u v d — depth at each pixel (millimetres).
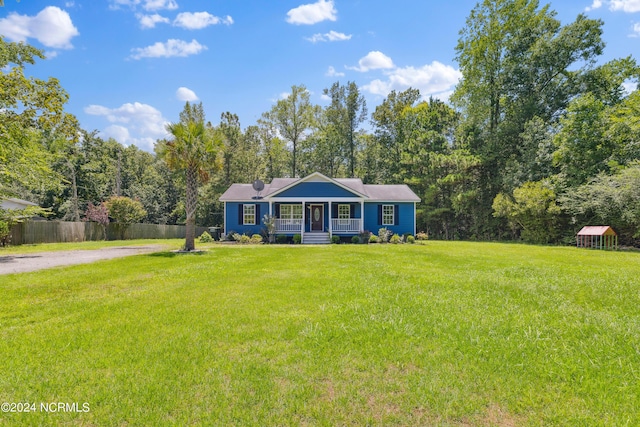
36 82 13383
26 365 3326
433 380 3006
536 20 28375
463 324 4430
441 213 30797
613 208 19062
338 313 4945
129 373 3150
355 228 22219
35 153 15695
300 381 3002
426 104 38531
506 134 28422
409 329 4234
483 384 2941
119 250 15836
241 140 37719
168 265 10148
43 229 20516
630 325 4414
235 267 9688
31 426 2396
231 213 22781
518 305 5430
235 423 2416
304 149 39219
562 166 23234
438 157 28891
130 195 38750
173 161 14586
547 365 3260
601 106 22172
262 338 4020
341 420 2463
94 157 35406
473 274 8445
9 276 8203
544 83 28562
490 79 30266
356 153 41094
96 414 2529
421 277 7938
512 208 24453
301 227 22156
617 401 2652
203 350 3678
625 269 9656
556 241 23047
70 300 5902
